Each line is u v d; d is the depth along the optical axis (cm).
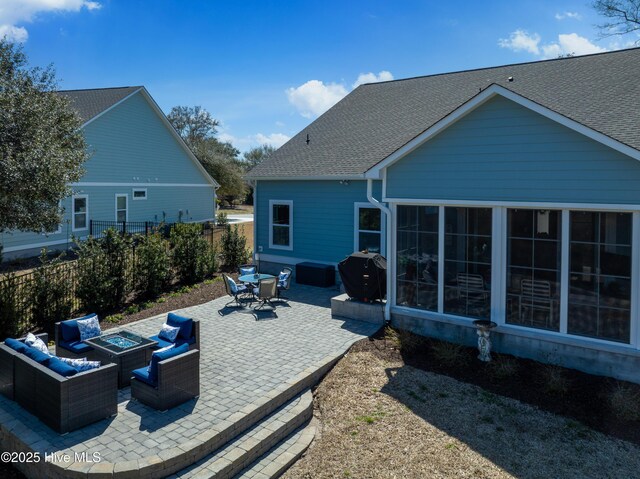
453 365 877
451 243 985
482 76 1722
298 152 1759
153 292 1337
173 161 3108
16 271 1742
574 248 842
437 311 1015
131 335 825
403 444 638
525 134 868
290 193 1652
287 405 723
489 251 937
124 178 2661
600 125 923
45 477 538
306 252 1634
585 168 810
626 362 789
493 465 591
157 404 657
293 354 898
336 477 571
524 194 877
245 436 627
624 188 777
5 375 699
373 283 1132
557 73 1452
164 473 530
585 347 823
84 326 838
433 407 734
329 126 1877
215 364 843
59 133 1427
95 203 2453
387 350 948
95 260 1173
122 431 600
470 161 935
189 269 1532
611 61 1398
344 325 1094
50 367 627
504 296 919
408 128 1583
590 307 830
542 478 566
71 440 576
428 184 995
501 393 777
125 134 2650
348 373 848
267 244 1739
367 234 1476
